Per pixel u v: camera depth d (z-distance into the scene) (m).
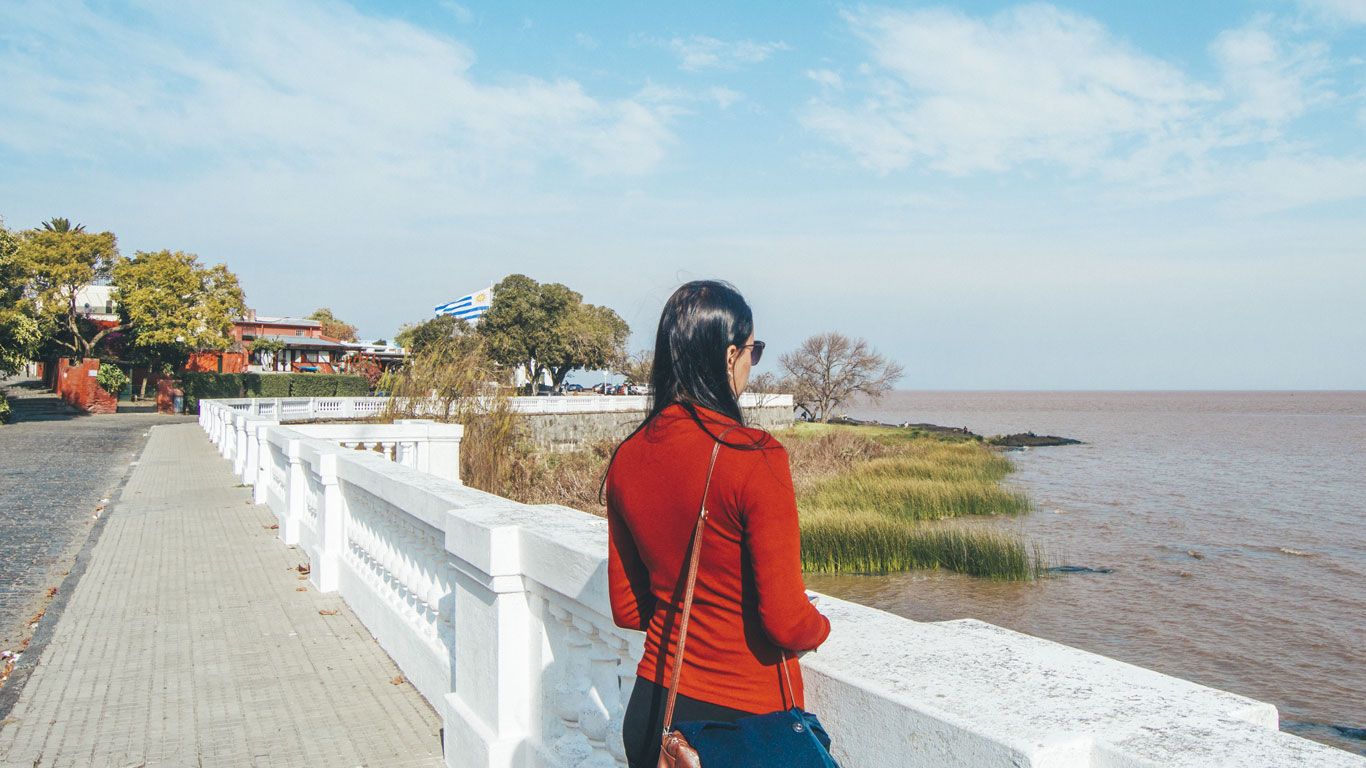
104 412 45.09
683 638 1.67
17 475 17.14
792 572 1.58
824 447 41.78
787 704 1.70
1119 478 43.00
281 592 7.26
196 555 8.80
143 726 4.39
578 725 2.99
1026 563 19.20
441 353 19.91
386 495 5.30
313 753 4.06
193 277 50.81
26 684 5.03
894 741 1.66
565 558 2.84
